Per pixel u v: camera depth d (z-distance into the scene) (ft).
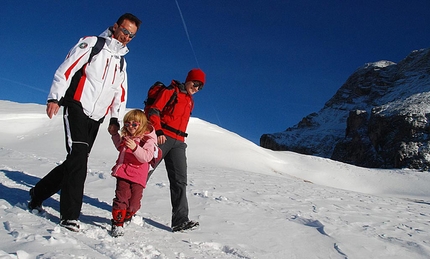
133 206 12.51
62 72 11.27
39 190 12.24
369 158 281.33
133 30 12.47
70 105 11.71
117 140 13.04
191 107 15.34
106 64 12.09
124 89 13.23
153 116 14.03
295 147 449.06
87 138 11.89
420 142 250.57
